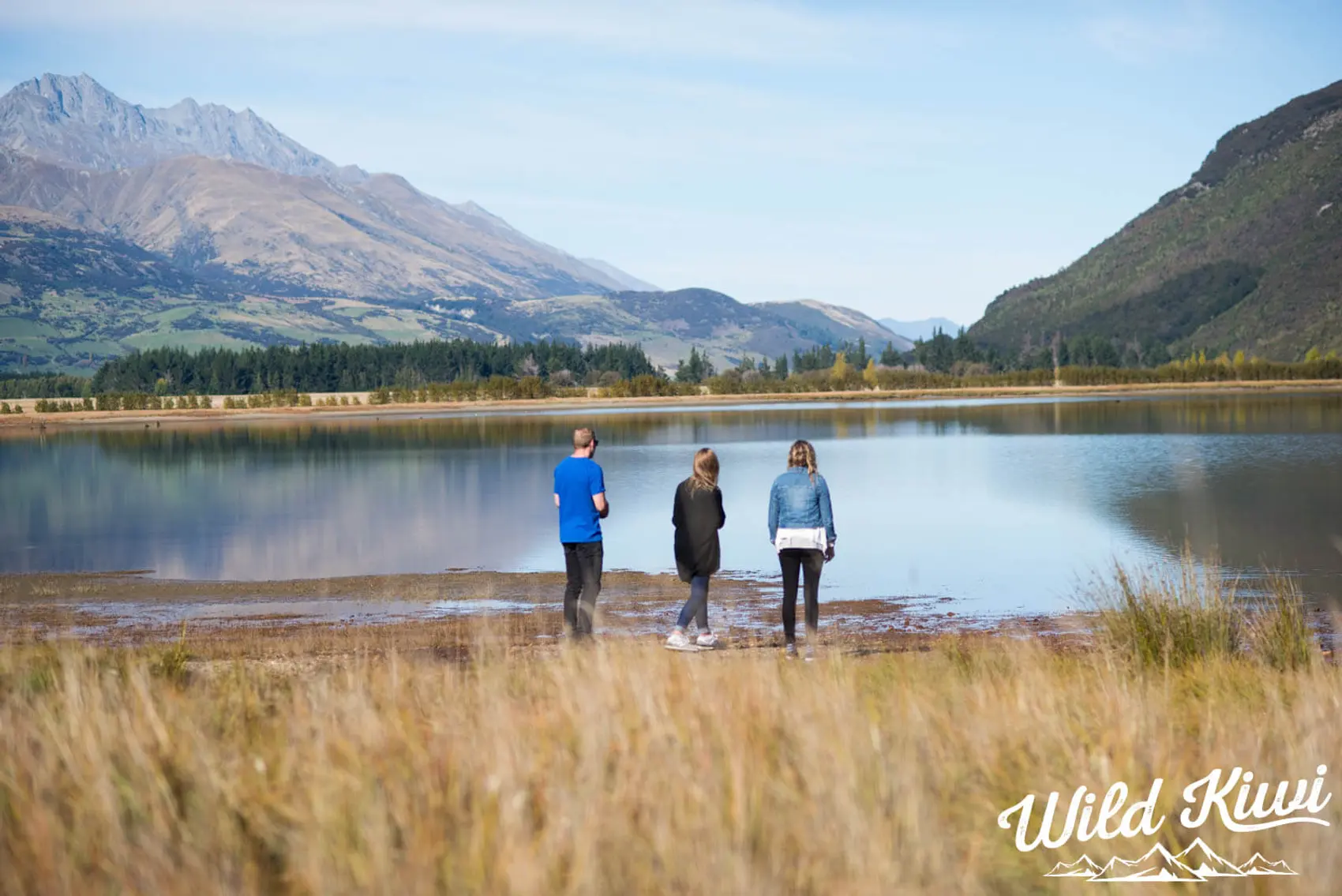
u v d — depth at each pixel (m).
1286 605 11.52
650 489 42.28
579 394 173.00
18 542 31.20
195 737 4.63
